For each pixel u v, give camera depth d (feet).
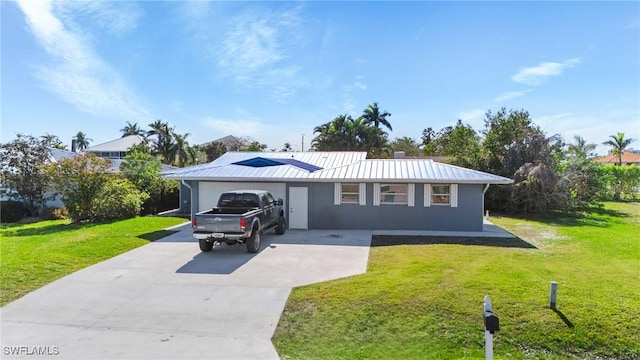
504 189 76.18
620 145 169.99
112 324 23.52
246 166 62.69
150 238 48.32
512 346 21.36
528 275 30.66
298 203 56.65
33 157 83.41
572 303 24.98
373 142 148.05
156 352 20.12
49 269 33.76
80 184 62.23
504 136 82.48
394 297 26.32
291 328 23.17
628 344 21.18
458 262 34.81
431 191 54.39
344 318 24.13
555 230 54.60
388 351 20.85
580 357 20.59
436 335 22.24
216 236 38.29
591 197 80.89
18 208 82.23
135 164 80.84
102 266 35.70
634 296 26.27
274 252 41.11
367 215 55.47
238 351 20.44
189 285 30.37
